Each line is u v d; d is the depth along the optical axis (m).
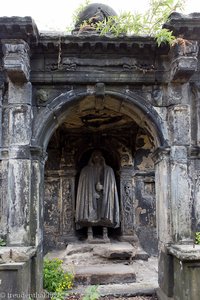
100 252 8.97
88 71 6.61
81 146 11.00
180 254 5.46
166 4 6.36
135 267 8.90
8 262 5.26
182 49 6.08
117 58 6.65
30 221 6.21
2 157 6.45
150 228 10.63
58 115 6.76
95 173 10.54
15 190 6.18
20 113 6.36
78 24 8.28
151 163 10.84
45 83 6.58
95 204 10.28
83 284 7.53
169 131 6.59
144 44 6.39
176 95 6.58
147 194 10.78
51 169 10.77
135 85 6.73
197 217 6.43
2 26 5.77
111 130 10.77
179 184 6.34
